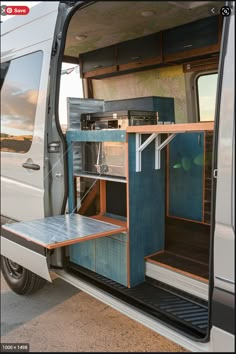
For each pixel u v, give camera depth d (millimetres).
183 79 3787
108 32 3324
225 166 1411
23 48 2736
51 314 2723
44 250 2303
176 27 3410
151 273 2369
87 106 3096
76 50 3926
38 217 2605
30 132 2648
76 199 2637
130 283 2277
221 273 1447
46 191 2529
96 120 2838
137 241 2322
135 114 2605
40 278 2883
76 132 2508
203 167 3410
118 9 2586
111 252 2346
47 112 2482
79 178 2641
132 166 2254
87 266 2527
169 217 3719
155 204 2430
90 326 2543
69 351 2240
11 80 2887
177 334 1708
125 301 2082
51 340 2367
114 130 2271
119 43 3828
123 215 2621
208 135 3334
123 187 2584
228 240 1412
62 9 2354
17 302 2936
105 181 2746
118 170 2359
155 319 1854
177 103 3939
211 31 3205
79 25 3002
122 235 2271
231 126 1382
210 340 1528
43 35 2520
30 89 2660
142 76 4156
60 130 2512
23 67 2736
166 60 3602
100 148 2477
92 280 2389
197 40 3326
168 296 2135
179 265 2291
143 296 2133
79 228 2246
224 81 1410
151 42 3639
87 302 2914
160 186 2445
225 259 1428
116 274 2332
